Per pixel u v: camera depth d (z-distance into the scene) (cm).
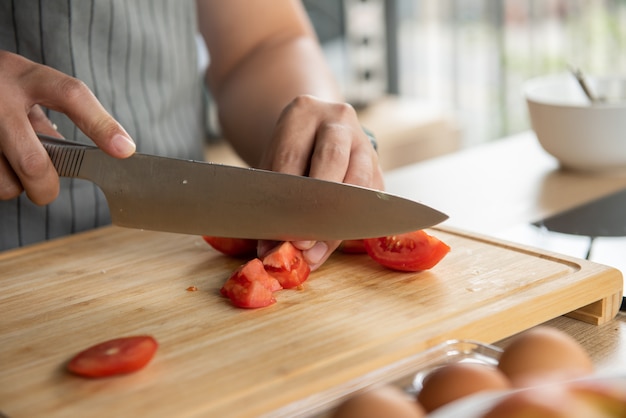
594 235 109
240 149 140
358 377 69
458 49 282
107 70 124
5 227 119
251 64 141
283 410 64
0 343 80
